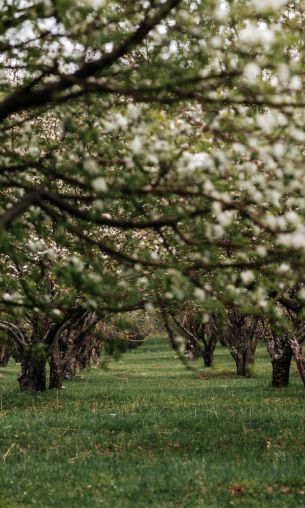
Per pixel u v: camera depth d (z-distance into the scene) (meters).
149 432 14.55
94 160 7.02
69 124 7.14
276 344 25.88
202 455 12.64
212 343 41.75
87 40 6.48
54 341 20.16
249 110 6.45
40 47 6.96
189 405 19.83
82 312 17.12
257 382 28.50
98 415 17.25
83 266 7.86
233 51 6.25
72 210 6.70
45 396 21.66
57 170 7.22
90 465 11.63
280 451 12.55
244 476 10.58
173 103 6.39
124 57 7.73
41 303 7.25
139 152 6.47
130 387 26.88
